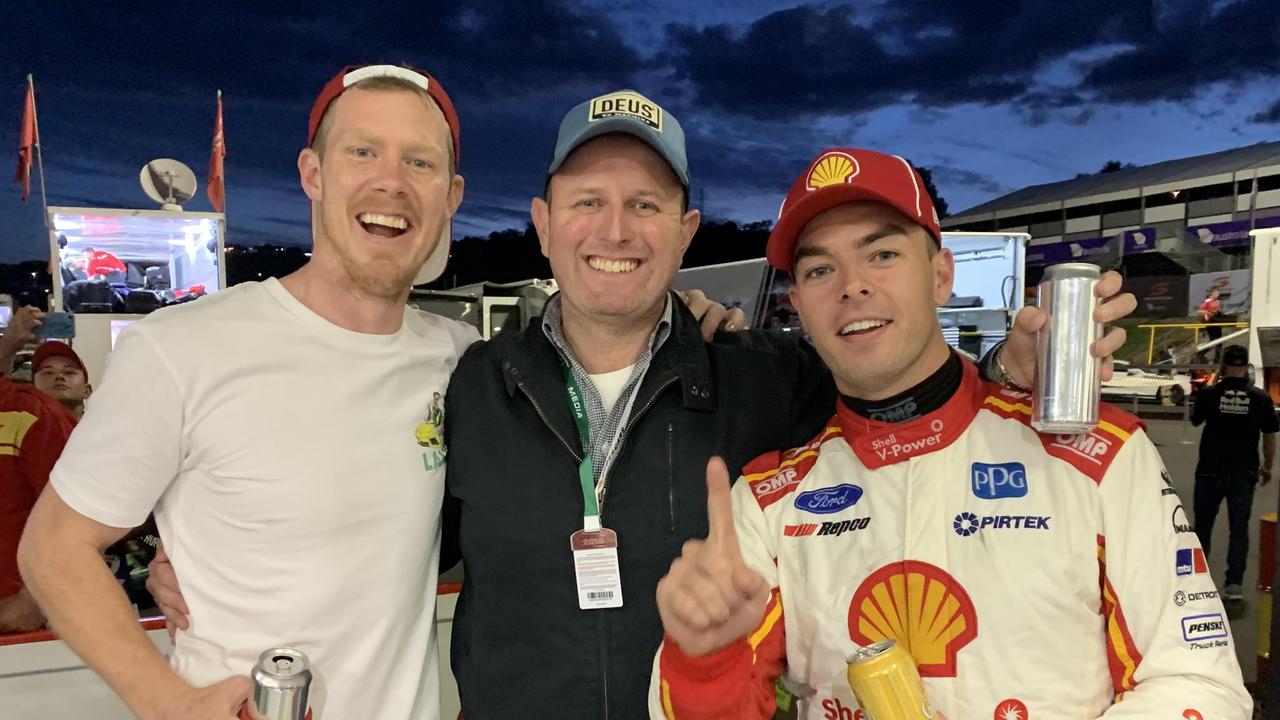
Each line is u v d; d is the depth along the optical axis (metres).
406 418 1.46
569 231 1.56
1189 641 1.08
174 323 1.34
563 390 1.57
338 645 1.34
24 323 3.48
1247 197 21.52
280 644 1.31
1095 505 1.14
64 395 3.64
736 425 1.59
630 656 1.46
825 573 1.25
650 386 1.55
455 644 1.58
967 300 6.69
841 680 1.19
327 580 1.33
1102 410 1.23
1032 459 1.20
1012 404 1.27
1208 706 1.03
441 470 1.51
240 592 1.32
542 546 1.49
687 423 1.57
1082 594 1.13
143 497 1.30
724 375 1.63
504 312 5.93
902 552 1.20
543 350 1.62
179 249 6.26
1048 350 1.14
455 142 1.60
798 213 1.29
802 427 1.59
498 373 1.61
